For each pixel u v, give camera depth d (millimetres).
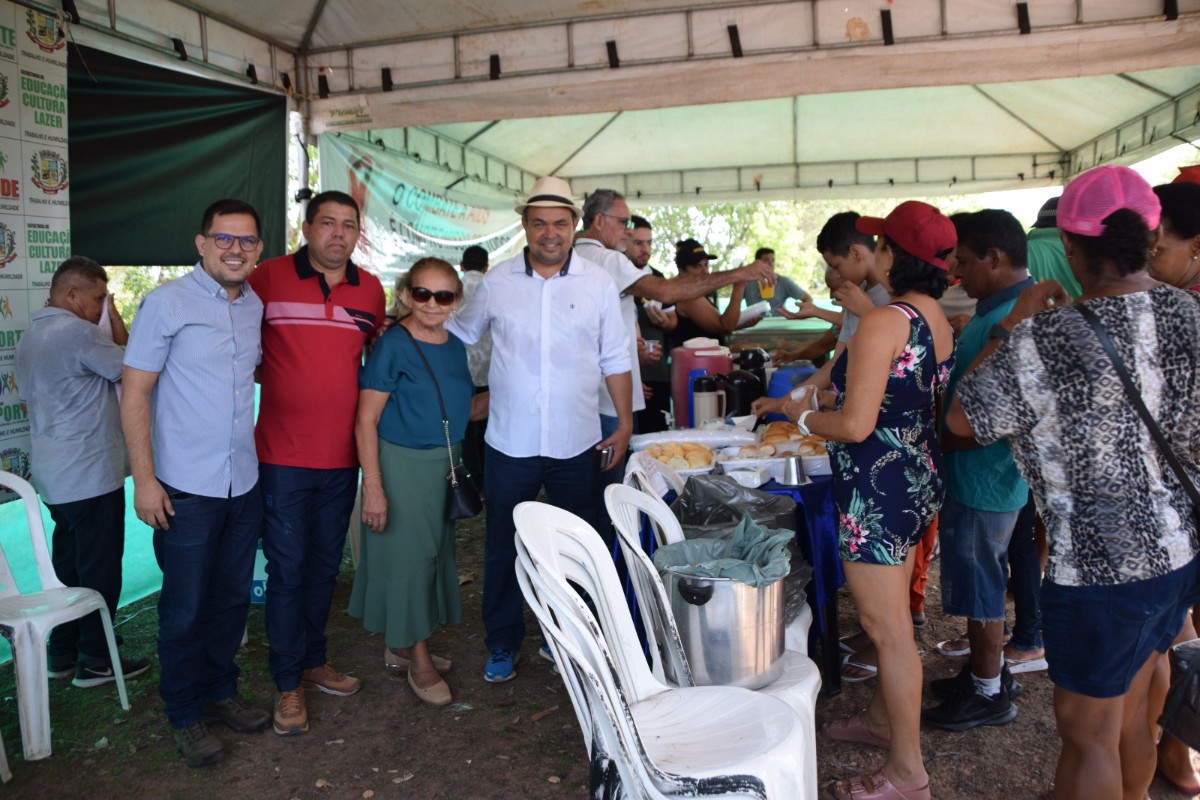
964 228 2682
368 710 3125
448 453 3061
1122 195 1658
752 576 2178
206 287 2580
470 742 2889
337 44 5512
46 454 3164
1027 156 9852
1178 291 1672
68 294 3203
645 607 2377
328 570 3156
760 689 2219
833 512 2879
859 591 2285
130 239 4469
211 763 2756
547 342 3135
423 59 5465
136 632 3838
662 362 5645
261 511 2889
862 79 5066
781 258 21812
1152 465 1658
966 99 8062
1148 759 2039
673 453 3105
